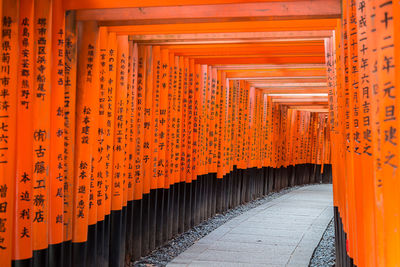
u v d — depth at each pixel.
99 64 5.55
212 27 5.78
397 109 2.48
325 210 12.44
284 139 18.34
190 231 9.15
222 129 11.09
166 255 7.30
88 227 5.42
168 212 8.17
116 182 6.15
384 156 2.54
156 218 7.81
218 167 11.21
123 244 6.47
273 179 17.20
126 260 6.73
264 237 8.58
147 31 5.86
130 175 6.79
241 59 8.98
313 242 8.19
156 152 7.60
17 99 4.06
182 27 5.86
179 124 8.50
